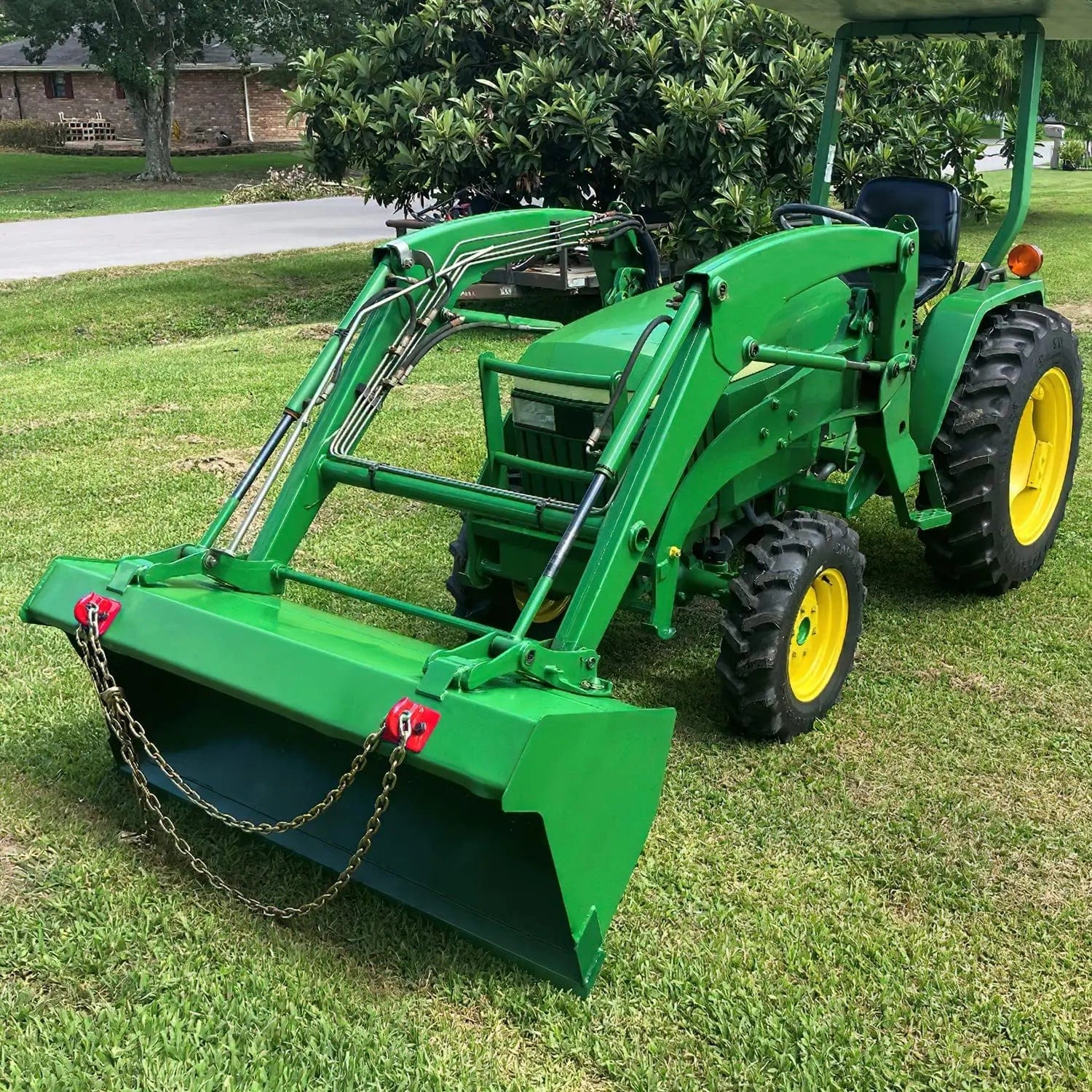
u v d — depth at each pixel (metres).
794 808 3.38
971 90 12.30
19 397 8.20
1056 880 3.06
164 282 12.56
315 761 3.09
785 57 9.95
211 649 2.79
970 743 3.72
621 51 9.99
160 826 3.21
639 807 2.75
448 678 2.48
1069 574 5.04
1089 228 16.55
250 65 36.41
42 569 5.05
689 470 3.38
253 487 6.18
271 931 2.84
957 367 4.36
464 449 6.71
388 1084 2.39
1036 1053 2.49
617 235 4.30
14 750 3.63
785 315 3.82
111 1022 2.53
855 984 2.68
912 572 5.11
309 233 17.12
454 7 10.29
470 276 3.85
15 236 17.09
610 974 2.71
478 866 2.79
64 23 28.94
